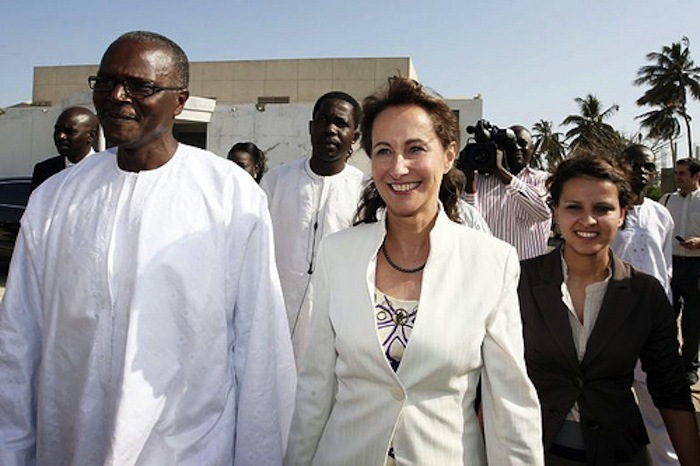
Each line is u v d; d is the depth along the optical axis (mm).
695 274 5512
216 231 1735
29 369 1813
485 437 1688
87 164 1869
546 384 2115
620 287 2092
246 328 1801
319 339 1788
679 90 43156
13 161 16406
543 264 2236
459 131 1810
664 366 2133
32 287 1834
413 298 1696
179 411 1669
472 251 1708
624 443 2023
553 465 2082
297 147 15781
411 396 1594
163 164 1761
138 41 1649
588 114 45250
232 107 15984
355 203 3447
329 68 30750
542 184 4180
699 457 2117
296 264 3359
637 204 3990
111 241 1679
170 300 1645
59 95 34219
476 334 1600
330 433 1712
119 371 1633
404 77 1737
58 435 1760
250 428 1749
